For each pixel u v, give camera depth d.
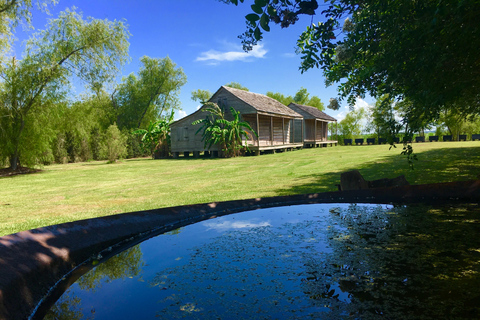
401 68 2.36
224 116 19.41
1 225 3.81
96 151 23.06
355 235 1.53
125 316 0.85
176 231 1.75
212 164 13.59
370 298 0.89
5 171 13.64
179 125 20.88
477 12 1.83
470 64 2.20
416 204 2.05
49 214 4.49
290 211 2.15
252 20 1.51
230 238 1.60
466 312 0.78
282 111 22.41
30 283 0.94
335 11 2.18
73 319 0.83
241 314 0.85
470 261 1.11
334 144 34.38
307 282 1.04
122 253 1.42
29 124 14.02
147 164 15.88
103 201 5.44
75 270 1.21
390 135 2.90
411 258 1.17
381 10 2.23
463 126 28.44
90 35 14.88
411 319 0.75
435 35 2.08
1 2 12.59
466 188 2.01
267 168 10.53
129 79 32.56
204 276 1.13
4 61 13.41
